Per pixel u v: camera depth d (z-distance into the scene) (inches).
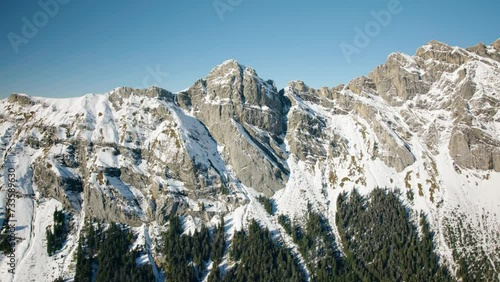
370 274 6781.5
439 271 6678.2
